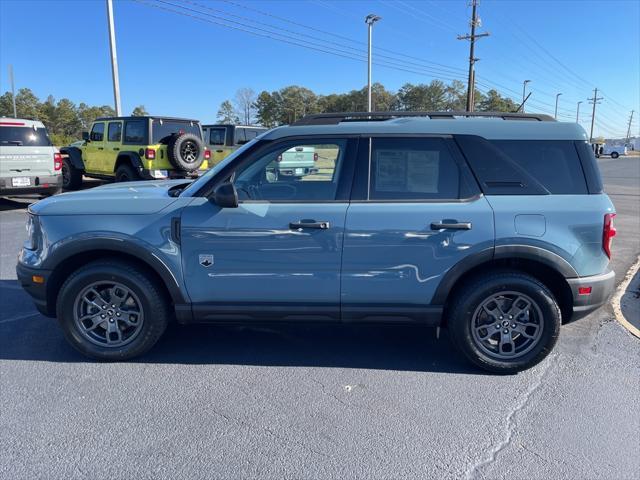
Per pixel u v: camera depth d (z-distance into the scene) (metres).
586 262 3.64
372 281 3.69
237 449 2.85
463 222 3.59
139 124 12.64
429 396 3.48
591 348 4.28
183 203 3.74
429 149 3.72
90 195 4.02
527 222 3.59
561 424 3.13
